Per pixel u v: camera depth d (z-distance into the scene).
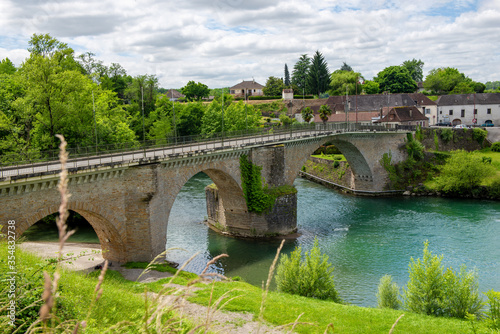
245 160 58.78
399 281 43.44
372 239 56.81
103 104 74.06
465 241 54.47
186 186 87.69
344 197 83.75
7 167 35.84
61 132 58.41
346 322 27.55
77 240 55.97
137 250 42.56
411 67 196.25
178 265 47.28
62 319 14.67
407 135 90.75
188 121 107.06
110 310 20.11
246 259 51.62
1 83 66.81
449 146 99.06
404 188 86.94
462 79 168.62
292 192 61.38
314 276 34.06
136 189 41.94
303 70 175.75
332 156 103.12
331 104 133.00
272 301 30.58
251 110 112.62
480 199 78.38
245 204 59.56
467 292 30.02
